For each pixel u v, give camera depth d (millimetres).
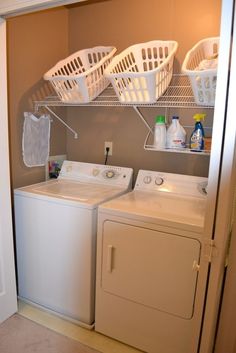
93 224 1759
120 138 2369
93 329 1922
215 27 1877
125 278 1690
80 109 2521
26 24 2088
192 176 2004
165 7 2012
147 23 2096
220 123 976
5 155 1821
